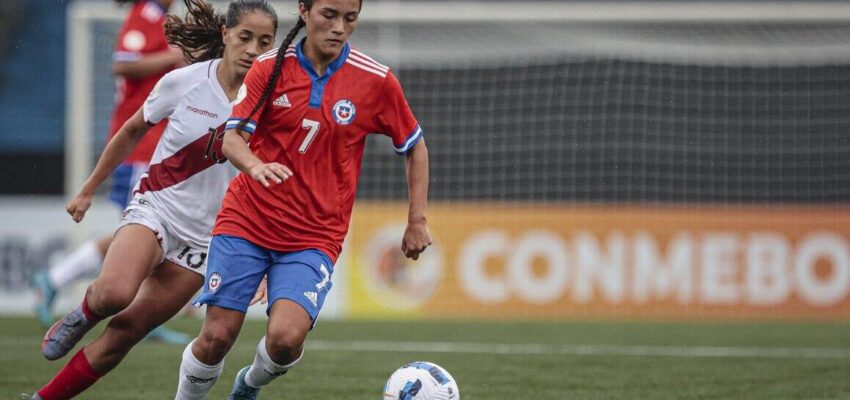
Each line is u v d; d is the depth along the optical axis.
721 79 47.28
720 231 40.19
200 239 17.66
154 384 22.73
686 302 40.06
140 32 28.03
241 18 17.27
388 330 35.38
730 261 40.09
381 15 42.75
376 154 46.31
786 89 47.34
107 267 16.72
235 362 26.86
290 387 22.53
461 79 47.97
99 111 43.09
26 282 41.19
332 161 16.17
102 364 17.16
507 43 45.50
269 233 16.03
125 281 16.62
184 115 17.55
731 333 34.84
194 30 18.98
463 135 47.84
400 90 16.44
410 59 47.78
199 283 17.80
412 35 45.38
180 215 17.52
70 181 42.28
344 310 40.62
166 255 17.64
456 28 45.16
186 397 16.39
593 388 22.78
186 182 17.53
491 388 22.72
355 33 44.72
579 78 47.22
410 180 16.80
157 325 17.64
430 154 47.88
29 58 57.56
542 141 47.94
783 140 47.06
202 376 16.09
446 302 40.50
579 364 26.84
